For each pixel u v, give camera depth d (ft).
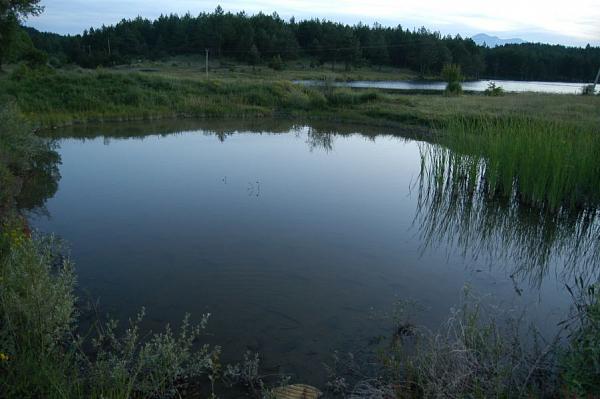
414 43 360.48
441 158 44.09
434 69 354.13
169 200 35.78
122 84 97.40
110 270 22.74
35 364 12.40
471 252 27.48
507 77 389.60
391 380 14.14
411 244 28.27
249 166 49.42
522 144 37.06
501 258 26.73
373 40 369.09
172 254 25.03
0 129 42.32
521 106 88.28
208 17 358.64
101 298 19.83
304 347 16.63
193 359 14.96
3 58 104.32
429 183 39.68
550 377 13.55
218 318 18.49
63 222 30.12
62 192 37.76
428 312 19.42
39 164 48.24
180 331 17.42
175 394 13.85
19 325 14.17
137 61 294.87
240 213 32.81
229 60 319.88
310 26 372.79
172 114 90.99
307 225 30.71
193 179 42.96
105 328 17.37
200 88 105.81
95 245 26.09
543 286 22.88
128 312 18.72
